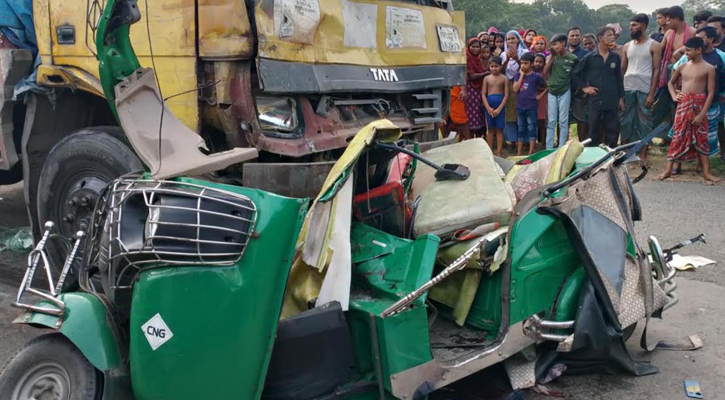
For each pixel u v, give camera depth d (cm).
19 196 796
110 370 281
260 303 271
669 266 413
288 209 278
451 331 352
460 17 596
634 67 909
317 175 394
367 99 476
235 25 381
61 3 462
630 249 360
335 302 287
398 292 298
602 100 876
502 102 948
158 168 310
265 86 383
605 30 863
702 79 812
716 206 721
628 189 386
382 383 289
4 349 415
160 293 271
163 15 400
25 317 297
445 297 356
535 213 334
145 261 272
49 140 519
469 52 955
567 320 341
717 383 359
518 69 986
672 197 766
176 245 266
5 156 528
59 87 484
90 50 452
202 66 398
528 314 336
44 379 293
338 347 287
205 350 270
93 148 454
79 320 288
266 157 407
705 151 834
